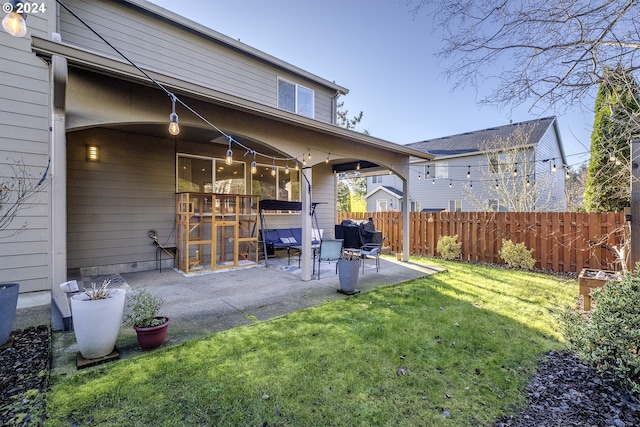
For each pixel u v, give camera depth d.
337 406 2.02
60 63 2.90
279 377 2.31
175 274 5.77
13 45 3.84
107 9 5.54
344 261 4.51
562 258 6.32
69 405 1.93
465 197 14.27
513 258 6.62
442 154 15.33
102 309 2.39
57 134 3.03
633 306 2.18
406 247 7.55
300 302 4.09
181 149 6.56
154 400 2.01
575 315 2.59
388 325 3.33
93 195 5.55
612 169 5.09
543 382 2.35
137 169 6.01
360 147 6.41
